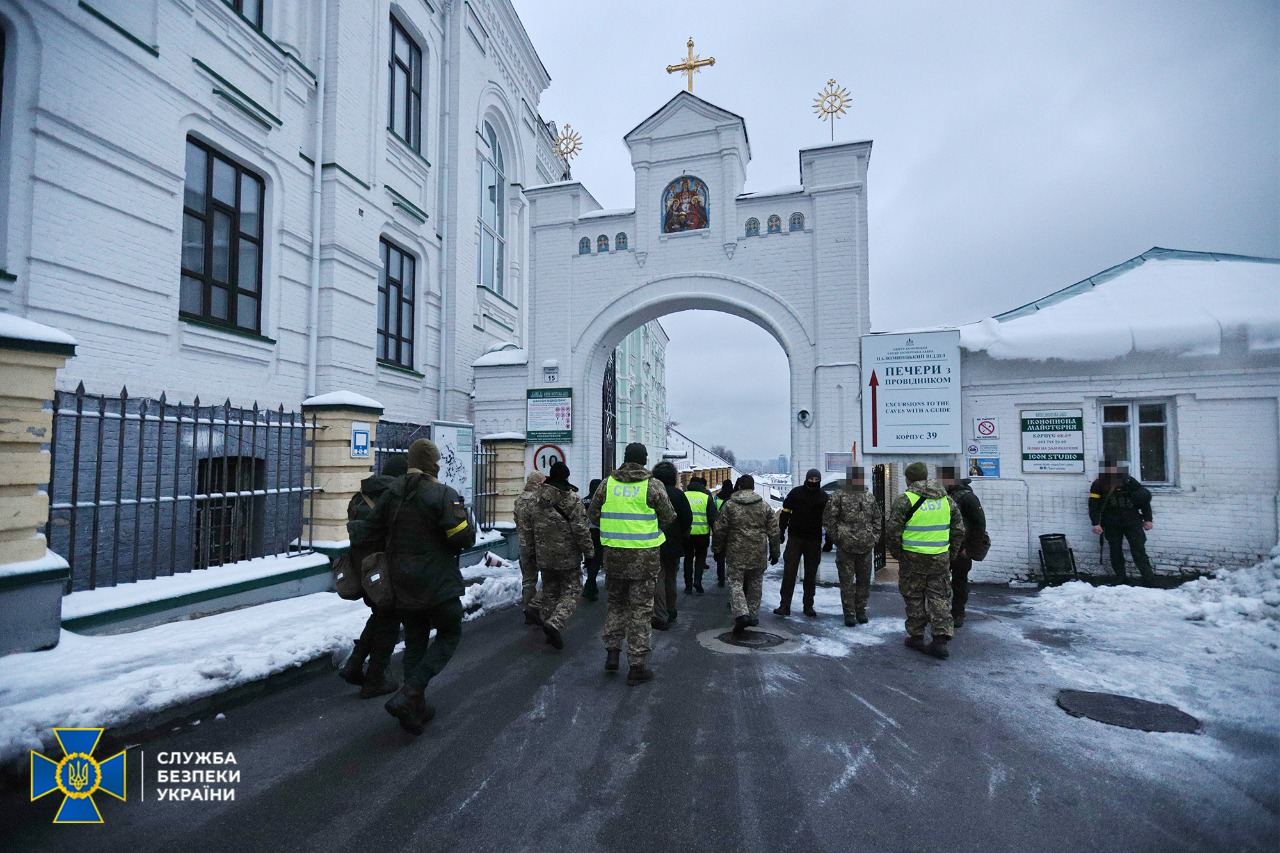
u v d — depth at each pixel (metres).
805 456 11.46
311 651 5.09
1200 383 8.95
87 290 6.74
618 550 5.17
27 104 6.23
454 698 4.70
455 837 2.86
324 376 10.25
